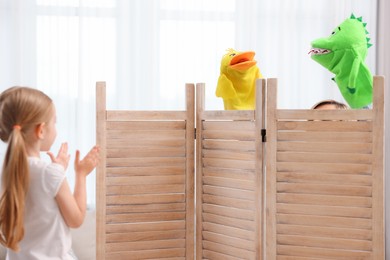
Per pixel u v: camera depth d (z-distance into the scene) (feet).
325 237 5.92
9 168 4.69
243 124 6.23
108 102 8.62
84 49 8.50
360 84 6.62
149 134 6.51
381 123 5.70
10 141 4.72
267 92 6.04
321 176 5.91
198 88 6.65
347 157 5.83
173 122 6.59
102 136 6.34
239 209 6.32
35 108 4.90
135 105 8.64
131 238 6.49
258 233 6.10
